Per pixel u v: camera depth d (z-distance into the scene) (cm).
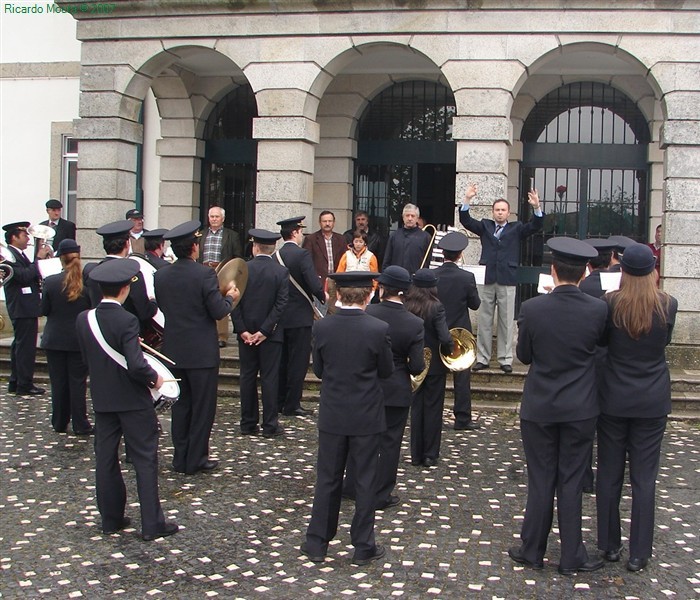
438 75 1437
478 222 1066
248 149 1514
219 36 1219
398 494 701
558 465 554
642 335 549
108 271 602
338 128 1460
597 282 738
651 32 1119
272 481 731
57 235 1352
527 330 560
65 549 573
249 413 891
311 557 558
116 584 518
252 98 1519
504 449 845
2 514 640
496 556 571
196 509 657
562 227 1444
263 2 1188
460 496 698
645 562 551
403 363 658
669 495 709
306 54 1198
